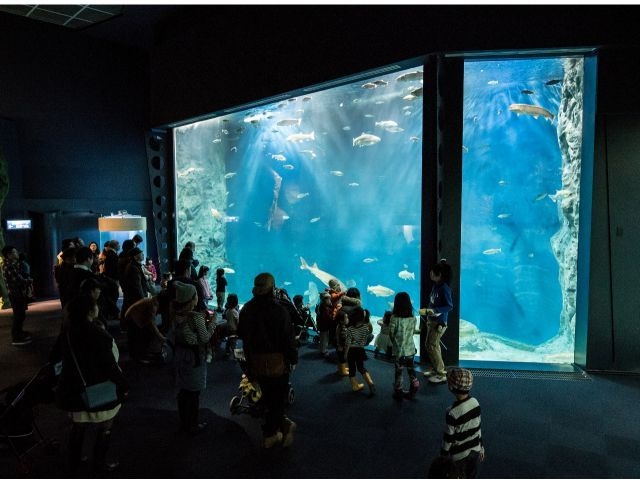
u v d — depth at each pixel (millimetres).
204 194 27688
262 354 3713
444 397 5219
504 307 18703
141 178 14328
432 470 2324
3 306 10500
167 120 10852
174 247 12117
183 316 4113
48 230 11883
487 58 6203
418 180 33469
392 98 28406
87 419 3174
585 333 6164
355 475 3494
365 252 37125
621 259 6000
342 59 7020
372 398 5195
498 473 3510
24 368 6160
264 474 3508
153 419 4613
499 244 18797
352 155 35719
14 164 11609
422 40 6117
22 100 11750
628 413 4738
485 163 18578
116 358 3332
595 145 5938
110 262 7629
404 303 5020
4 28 11383
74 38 12656
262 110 19734
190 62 9977
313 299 27750
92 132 13148
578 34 5719
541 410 4820
